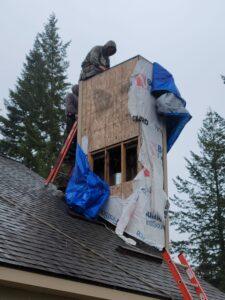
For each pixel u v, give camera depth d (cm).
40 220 773
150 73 1005
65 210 926
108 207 936
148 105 973
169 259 757
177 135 1017
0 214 705
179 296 742
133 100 961
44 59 2828
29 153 2373
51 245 667
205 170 2662
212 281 2344
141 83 976
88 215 917
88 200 915
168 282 786
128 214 884
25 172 1205
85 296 612
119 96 992
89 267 652
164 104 965
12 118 2628
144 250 898
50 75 2784
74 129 1062
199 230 2541
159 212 917
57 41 2908
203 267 2400
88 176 941
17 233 647
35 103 2639
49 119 2595
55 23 2981
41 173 2145
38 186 1067
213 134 2723
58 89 2731
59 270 579
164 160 974
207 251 2436
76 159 979
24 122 2595
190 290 856
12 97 2669
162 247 868
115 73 1018
